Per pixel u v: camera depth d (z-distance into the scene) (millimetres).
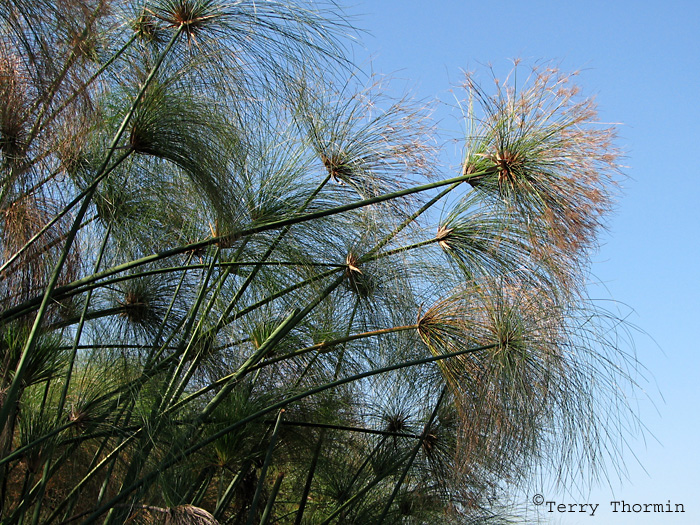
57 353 3496
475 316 4035
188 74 3656
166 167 3986
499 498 5129
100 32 3316
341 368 4754
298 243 4121
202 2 3680
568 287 4016
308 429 4566
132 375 3859
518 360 3939
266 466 4082
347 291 4527
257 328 4402
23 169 2924
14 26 2598
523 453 4191
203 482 4258
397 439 5074
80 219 3082
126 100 3654
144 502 3289
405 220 4180
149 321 4348
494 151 3834
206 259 3910
